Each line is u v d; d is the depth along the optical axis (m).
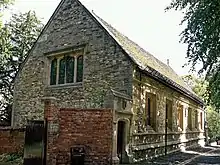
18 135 14.54
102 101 15.18
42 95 18.23
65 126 12.33
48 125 11.78
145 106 16.30
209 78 11.78
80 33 16.97
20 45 28.98
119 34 18.58
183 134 23.39
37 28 29.70
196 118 29.12
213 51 10.12
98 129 12.74
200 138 29.52
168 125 20.03
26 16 29.34
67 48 17.30
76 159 12.02
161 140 18.20
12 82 28.72
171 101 20.56
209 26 9.70
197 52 10.36
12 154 14.41
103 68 15.57
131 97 14.45
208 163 14.93
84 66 16.36
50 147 11.65
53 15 18.73
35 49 19.44
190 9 10.70
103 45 15.78
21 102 19.55
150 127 17.03
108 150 12.64
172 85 18.97
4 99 28.73
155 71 16.64
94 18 16.44
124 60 14.86
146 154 15.90
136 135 14.85
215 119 36.62
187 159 16.58
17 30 29.02
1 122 27.52
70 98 16.64
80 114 12.62
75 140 12.38
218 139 35.69
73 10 17.67
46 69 18.45
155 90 17.45
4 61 27.08
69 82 17.19
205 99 12.96
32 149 11.86
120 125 14.18
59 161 11.97
